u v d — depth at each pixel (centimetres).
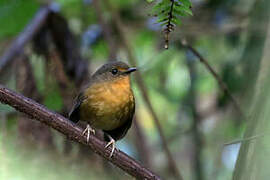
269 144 364
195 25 1241
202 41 1330
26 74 970
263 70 502
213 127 1291
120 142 1414
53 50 1002
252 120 438
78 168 866
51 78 984
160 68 1355
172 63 1358
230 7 1262
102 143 662
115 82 944
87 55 1334
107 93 932
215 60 1302
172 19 511
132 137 1400
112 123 969
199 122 1244
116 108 938
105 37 1206
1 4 1198
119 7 1423
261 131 387
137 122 1232
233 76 1092
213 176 1202
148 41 1462
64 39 1022
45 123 656
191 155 1273
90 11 1390
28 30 1012
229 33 1247
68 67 1000
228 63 1130
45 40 1009
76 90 987
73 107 921
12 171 728
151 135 1467
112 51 1190
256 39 947
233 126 1212
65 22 1041
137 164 655
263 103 413
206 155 1284
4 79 979
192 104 1256
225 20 1252
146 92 1137
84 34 1378
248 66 966
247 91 899
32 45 1006
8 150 788
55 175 827
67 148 876
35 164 808
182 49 1262
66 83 980
